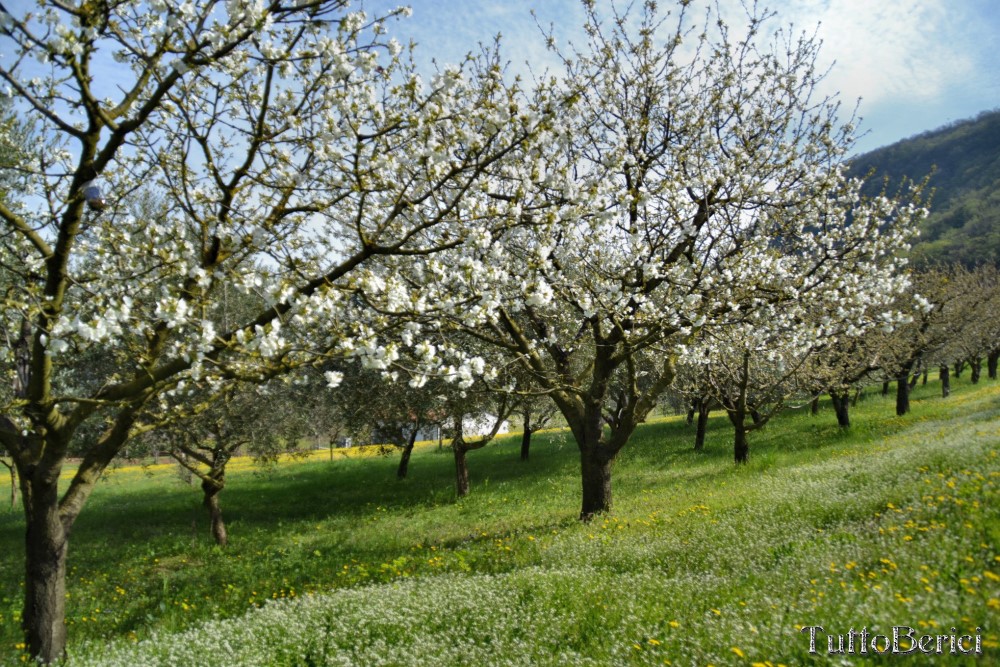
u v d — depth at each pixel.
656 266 8.73
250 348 5.67
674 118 11.55
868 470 10.95
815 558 6.52
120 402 5.90
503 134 6.60
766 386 18.28
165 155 6.82
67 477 31.62
